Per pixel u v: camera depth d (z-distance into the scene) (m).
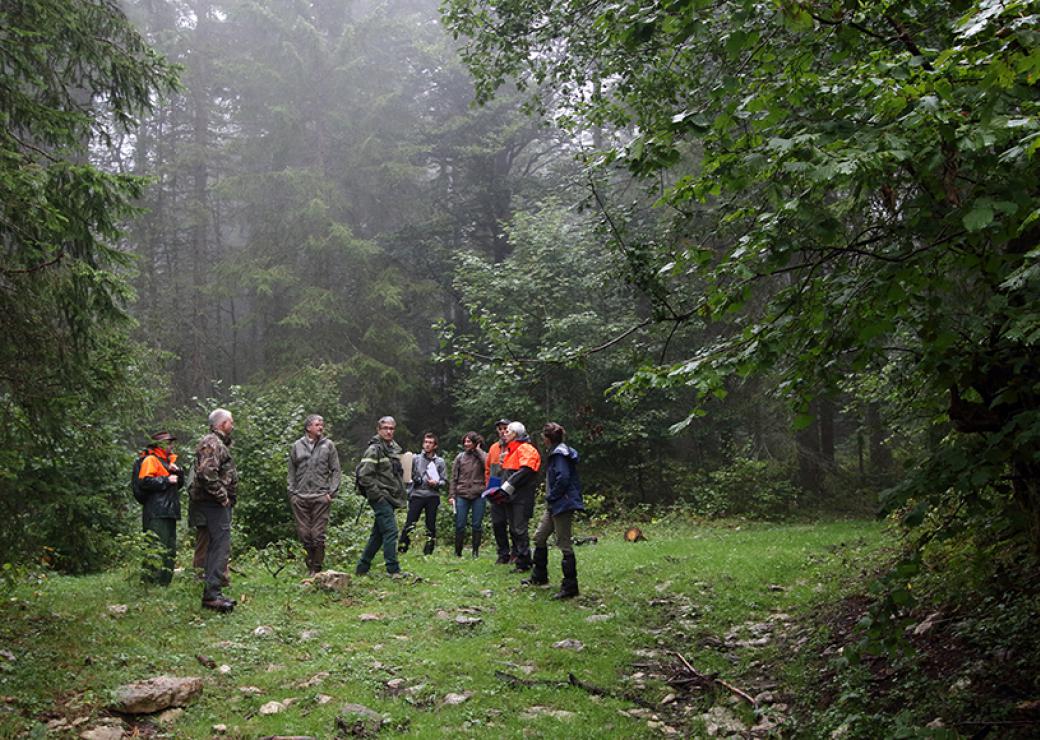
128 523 11.40
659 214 13.94
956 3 3.59
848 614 7.00
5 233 6.81
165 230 29.80
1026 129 3.13
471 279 21.38
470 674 6.19
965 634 5.40
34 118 7.91
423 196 33.22
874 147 3.13
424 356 30.88
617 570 10.48
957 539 6.78
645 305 21.02
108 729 4.69
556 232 20.69
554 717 5.40
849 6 3.59
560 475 8.60
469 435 11.98
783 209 3.50
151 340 23.48
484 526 14.66
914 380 5.42
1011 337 3.32
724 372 4.05
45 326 7.41
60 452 8.91
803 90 3.70
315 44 29.33
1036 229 4.54
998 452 3.84
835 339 4.19
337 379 23.62
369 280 28.59
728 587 9.35
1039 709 4.27
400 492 9.73
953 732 4.25
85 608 6.97
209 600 7.45
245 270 27.41
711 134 3.79
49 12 7.94
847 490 20.03
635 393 4.92
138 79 9.35
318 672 6.07
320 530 9.20
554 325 18.83
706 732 5.28
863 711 5.06
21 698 4.84
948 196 3.69
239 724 5.08
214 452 7.54
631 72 7.03
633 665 6.64
